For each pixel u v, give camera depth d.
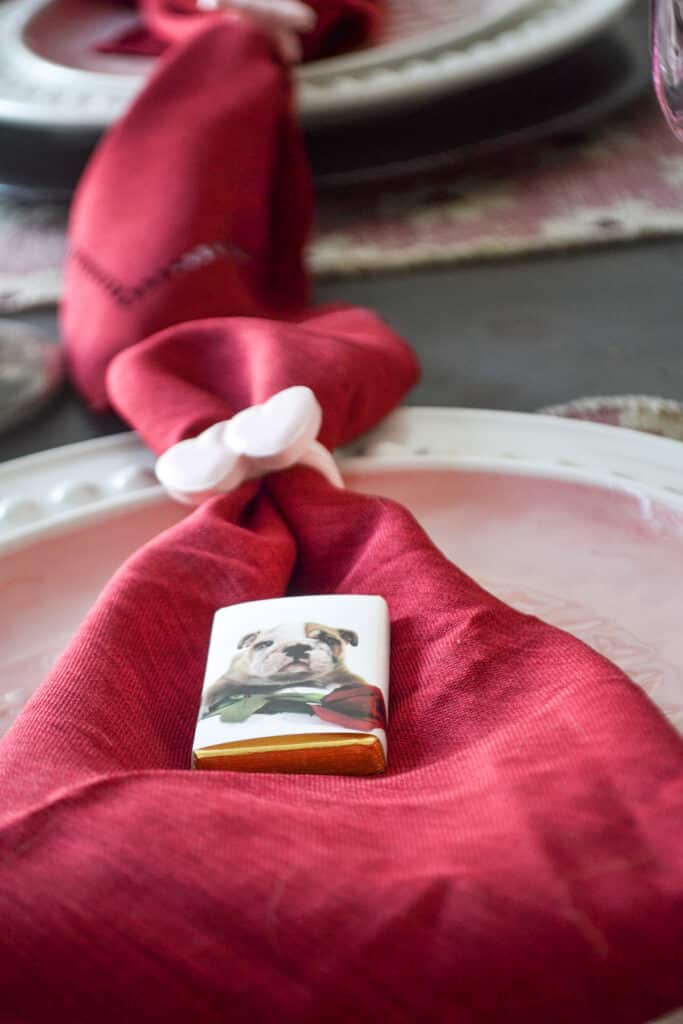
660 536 0.42
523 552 0.42
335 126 0.67
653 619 0.39
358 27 0.75
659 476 0.44
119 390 0.47
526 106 0.72
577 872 0.28
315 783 0.32
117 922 0.29
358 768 0.34
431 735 0.34
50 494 0.47
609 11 0.70
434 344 0.56
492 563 0.42
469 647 0.35
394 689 0.36
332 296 0.60
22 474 0.48
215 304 0.52
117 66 0.77
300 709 0.34
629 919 0.27
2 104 0.69
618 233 0.61
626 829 0.29
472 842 0.29
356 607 0.36
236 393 0.47
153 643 0.37
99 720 0.35
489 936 0.27
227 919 0.28
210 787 0.32
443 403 0.52
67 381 0.55
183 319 0.52
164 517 0.44
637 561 0.41
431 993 0.27
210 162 0.53
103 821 0.30
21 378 0.56
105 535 0.44
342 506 0.41
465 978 0.27
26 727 0.34
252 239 0.55
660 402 0.49
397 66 0.68
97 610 0.37
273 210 0.56
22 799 0.32
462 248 0.62
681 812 0.29
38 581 0.43
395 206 0.68
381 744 0.34
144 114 0.55
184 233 0.52
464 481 0.45
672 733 0.31
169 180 0.53
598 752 0.31
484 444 0.47
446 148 0.68
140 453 0.48
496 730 0.33
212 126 0.54
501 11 0.72
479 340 0.55
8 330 0.59
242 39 0.56
